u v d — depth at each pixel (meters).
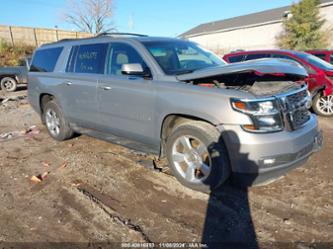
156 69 3.62
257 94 2.96
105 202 3.30
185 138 3.44
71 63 4.90
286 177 3.74
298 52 7.62
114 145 5.16
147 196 3.40
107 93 4.13
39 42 26.92
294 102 3.16
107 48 4.29
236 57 8.52
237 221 2.88
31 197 3.46
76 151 4.95
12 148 5.25
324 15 26.91
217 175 3.20
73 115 4.93
